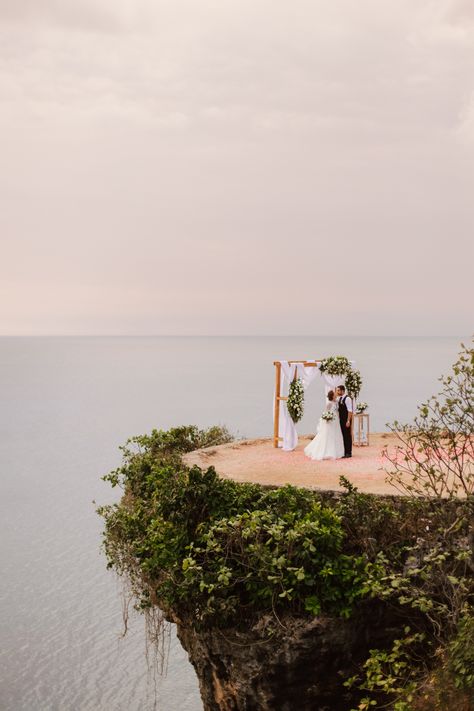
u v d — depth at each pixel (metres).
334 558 12.43
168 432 23.12
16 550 70.75
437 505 13.00
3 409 197.00
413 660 12.32
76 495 91.75
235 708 12.90
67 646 51.41
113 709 42.94
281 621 12.27
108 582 62.94
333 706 12.46
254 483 14.93
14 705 43.56
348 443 19.75
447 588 12.29
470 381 11.56
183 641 15.43
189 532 13.53
